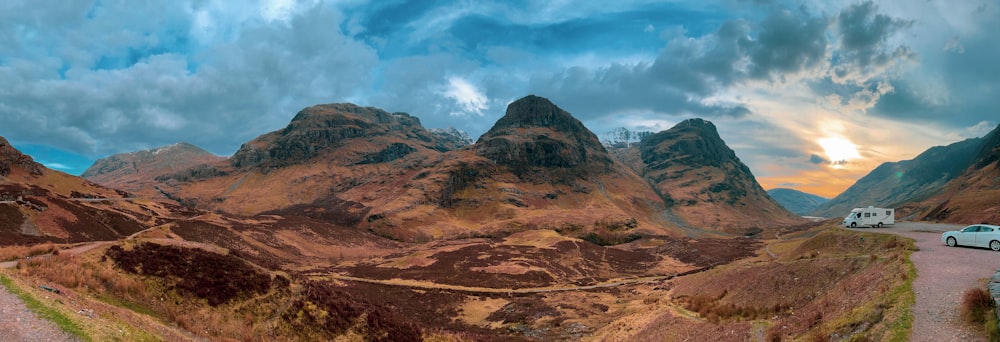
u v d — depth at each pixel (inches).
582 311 3073.3
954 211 5605.3
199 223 5964.6
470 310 3329.2
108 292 1189.7
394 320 1658.5
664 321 1657.2
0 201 4409.5
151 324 1035.3
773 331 1131.9
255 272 1520.7
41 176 7293.3
